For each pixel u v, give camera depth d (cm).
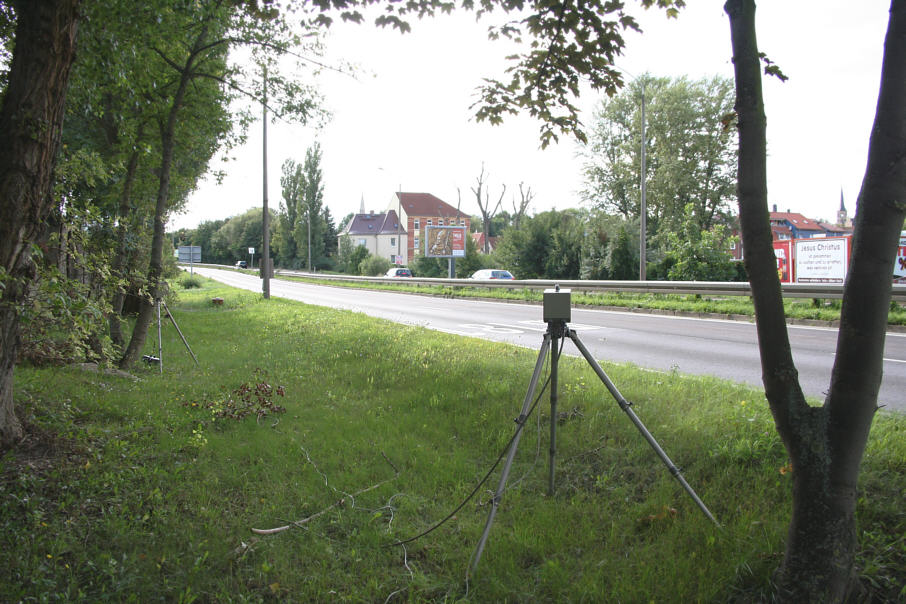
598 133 4212
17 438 447
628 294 2153
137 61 823
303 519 372
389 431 540
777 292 263
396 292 3584
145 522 356
